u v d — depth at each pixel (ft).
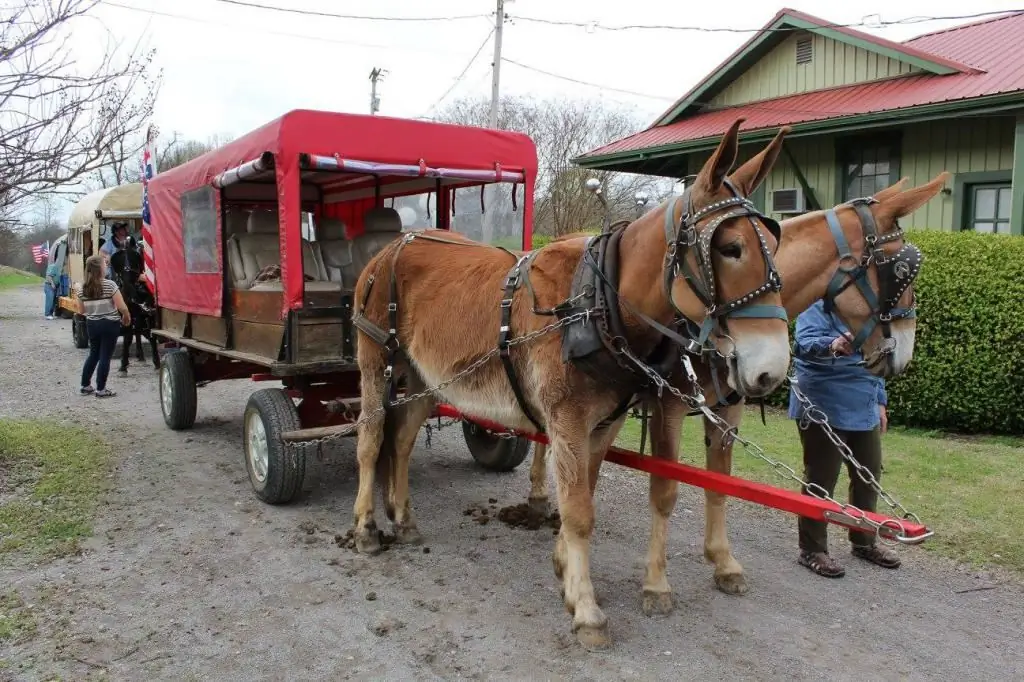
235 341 21.54
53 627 12.87
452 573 15.34
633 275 11.25
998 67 35.29
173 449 24.59
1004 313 24.68
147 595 14.16
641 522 18.38
